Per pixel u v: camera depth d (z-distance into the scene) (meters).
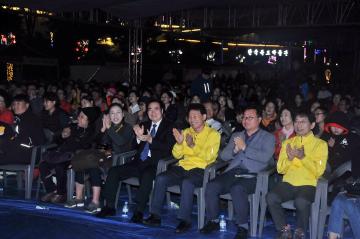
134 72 15.35
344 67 31.77
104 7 12.14
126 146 7.02
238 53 36.81
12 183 8.14
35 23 28.92
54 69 26.03
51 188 7.00
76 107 11.06
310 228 5.34
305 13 14.98
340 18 14.28
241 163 6.02
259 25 15.62
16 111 7.39
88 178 7.05
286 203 5.44
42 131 7.51
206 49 34.62
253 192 5.72
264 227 6.04
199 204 5.89
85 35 30.48
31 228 5.84
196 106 6.32
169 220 6.29
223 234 5.73
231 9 15.74
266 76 33.03
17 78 24.06
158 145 6.50
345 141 6.14
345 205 5.01
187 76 30.34
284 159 5.64
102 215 6.32
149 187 6.18
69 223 6.04
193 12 16.02
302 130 5.59
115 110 7.00
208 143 6.21
